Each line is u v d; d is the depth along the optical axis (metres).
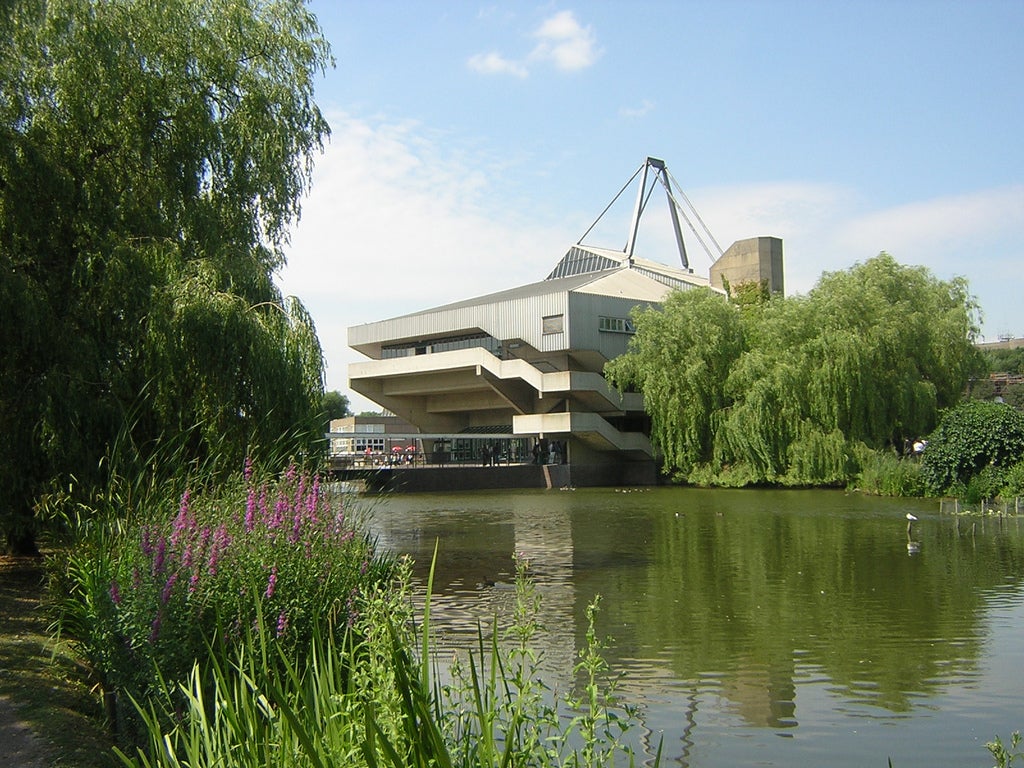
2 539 18.06
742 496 40.72
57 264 15.80
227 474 13.59
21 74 16.23
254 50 19.08
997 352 103.56
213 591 7.83
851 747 8.50
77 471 14.09
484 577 18.45
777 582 17.33
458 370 61.06
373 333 65.88
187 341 14.60
